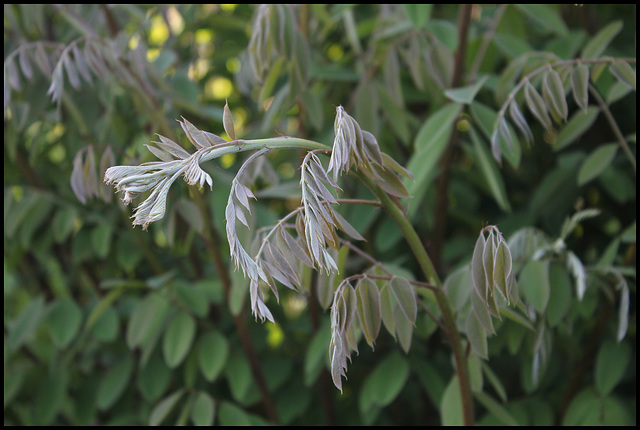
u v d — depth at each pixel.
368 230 0.75
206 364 0.68
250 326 0.75
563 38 0.69
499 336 0.63
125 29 0.79
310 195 0.48
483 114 0.62
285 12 0.61
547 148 0.78
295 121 0.82
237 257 0.47
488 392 0.75
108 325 0.71
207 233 0.66
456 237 0.79
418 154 0.62
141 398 0.78
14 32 0.73
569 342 0.68
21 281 0.84
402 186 0.51
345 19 0.71
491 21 0.73
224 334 0.74
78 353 0.80
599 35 0.62
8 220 0.70
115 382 0.73
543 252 0.60
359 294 0.52
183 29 0.77
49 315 0.71
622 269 0.61
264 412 0.76
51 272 0.84
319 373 0.71
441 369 0.72
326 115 0.75
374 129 0.67
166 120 0.68
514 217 0.73
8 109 0.66
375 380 0.68
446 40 0.68
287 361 0.74
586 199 0.78
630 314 0.71
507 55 0.67
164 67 0.69
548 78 0.57
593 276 0.62
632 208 0.76
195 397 0.69
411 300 0.53
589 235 0.77
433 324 0.61
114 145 0.72
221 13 0.79
